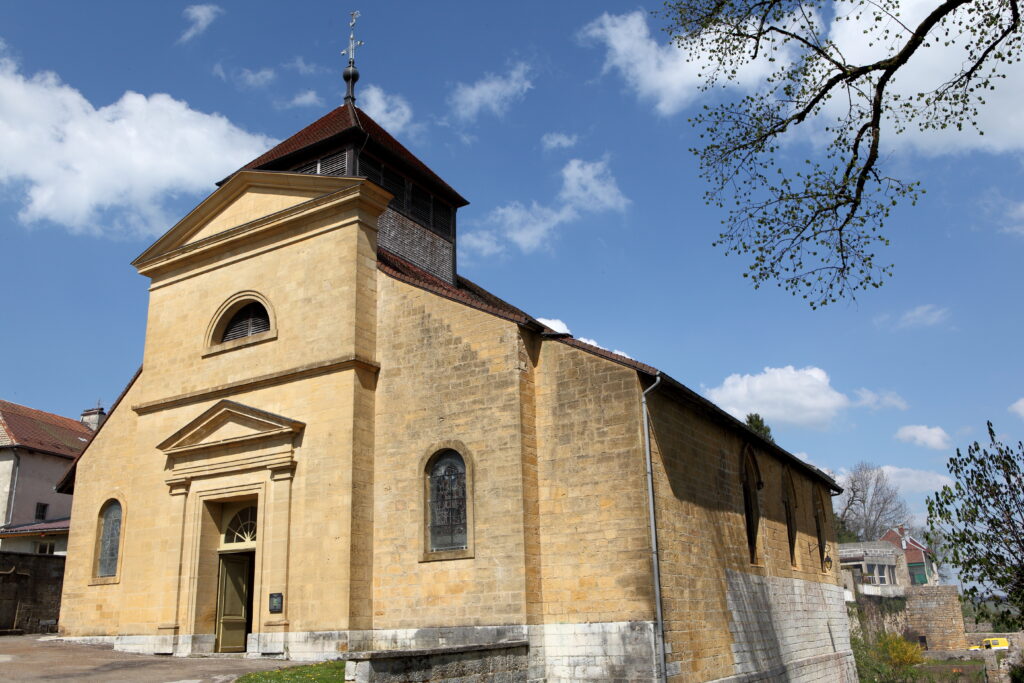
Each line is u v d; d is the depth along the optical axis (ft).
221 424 72.43
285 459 67.26
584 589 57.00
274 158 88.33
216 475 71.72
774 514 83.97
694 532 62.75
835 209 48.98
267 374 71.61
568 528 58.75
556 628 57.26
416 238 89.71
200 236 81.61
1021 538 44.24
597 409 59.77
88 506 84.99
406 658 44.70
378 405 67.46
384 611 62.49
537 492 60.39
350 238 70.59
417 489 63.41
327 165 85.56
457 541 61.31
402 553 62.80
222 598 71.51
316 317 70.49
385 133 94.84
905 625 194.70
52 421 155.53
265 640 64.28
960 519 45.14
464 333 64.64
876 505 298.56
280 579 64.95
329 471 65.41
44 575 97.35
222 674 53.78
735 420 72.69
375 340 69.31
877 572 247.91
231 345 75.36
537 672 55.88
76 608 81.66
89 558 82.58
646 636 54.08
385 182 87.35
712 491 68.18
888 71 45.93
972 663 177.78
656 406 60.64
